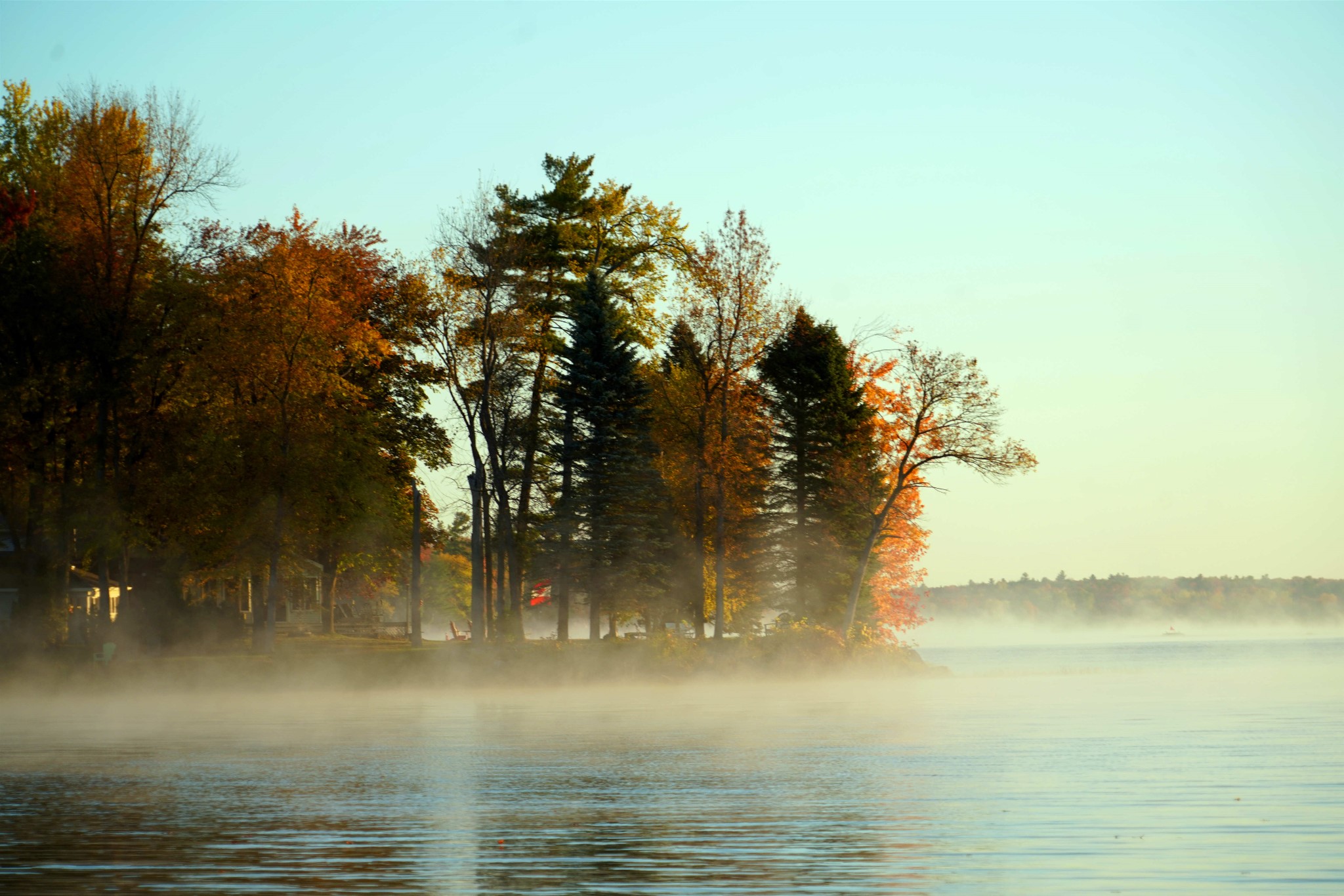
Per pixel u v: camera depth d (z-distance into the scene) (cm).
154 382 5775
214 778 2555
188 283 5756
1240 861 1641
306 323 5788
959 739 3177
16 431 5506
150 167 5694
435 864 1686
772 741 3198
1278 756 2714
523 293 6250
